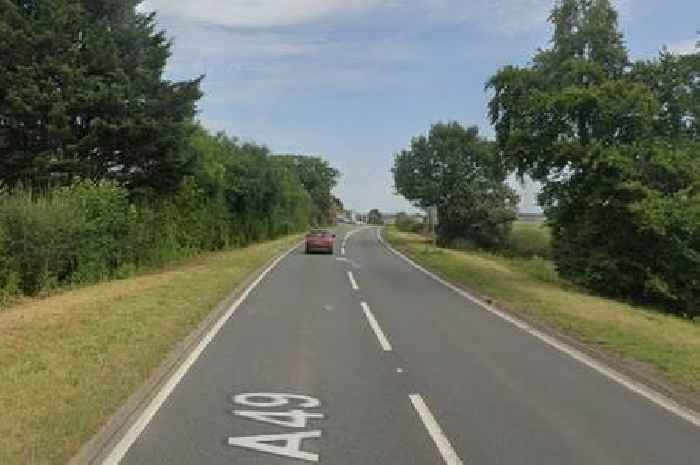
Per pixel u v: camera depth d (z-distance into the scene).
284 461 6.51
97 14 27.50
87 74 25.92
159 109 27.30
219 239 41.91
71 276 21.86
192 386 9.27
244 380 9.66
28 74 24.42
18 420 7.11
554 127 26.23
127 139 26.56
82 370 9.32
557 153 25.94
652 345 12.66
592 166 25.41
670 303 27.02
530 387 9.63
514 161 27.39
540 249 63.31
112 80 26.12
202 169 33.25
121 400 8.15
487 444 7.11
